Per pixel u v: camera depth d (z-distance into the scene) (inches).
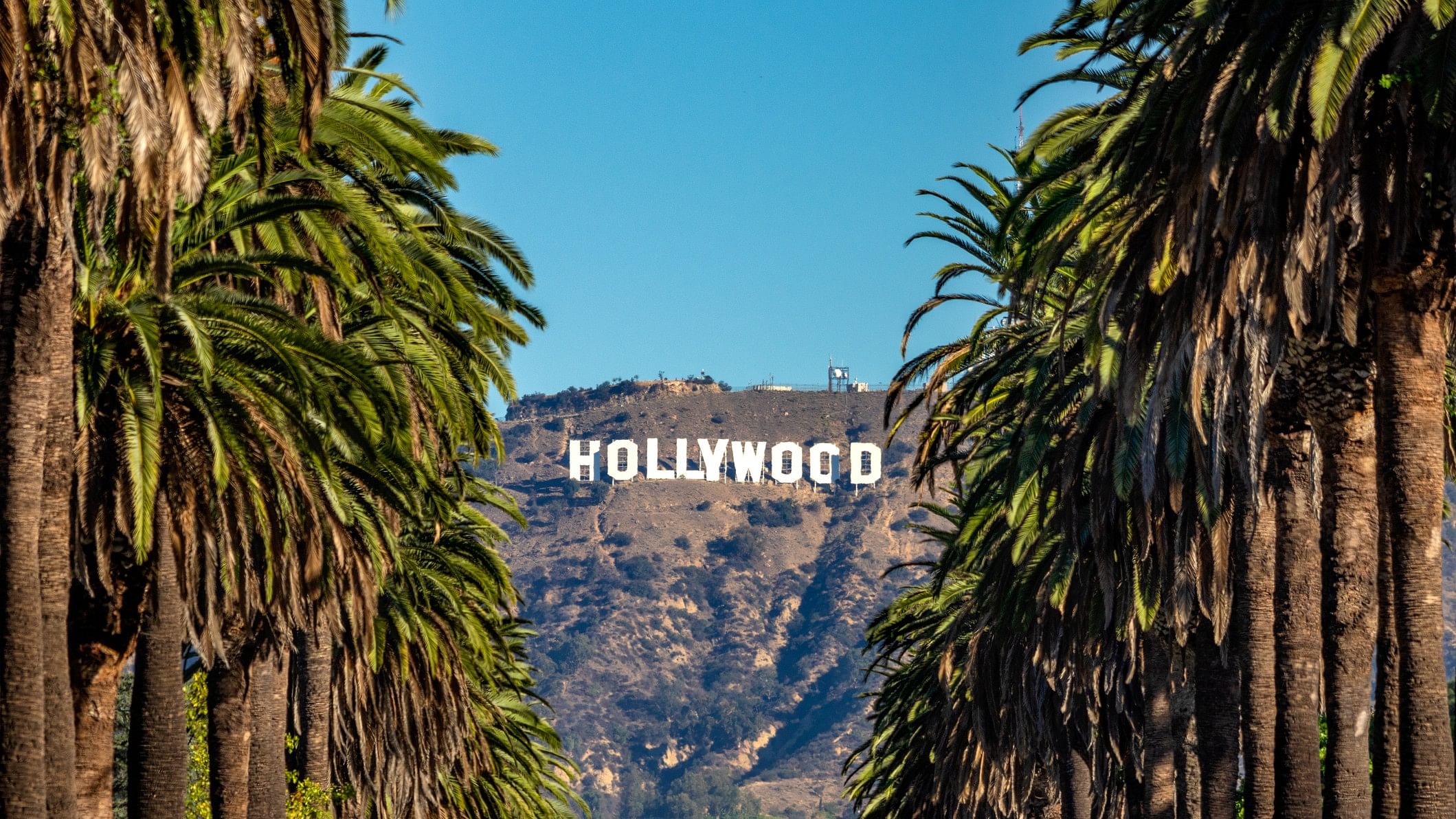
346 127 1429.6
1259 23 1220.5
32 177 1024.9
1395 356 1223.5
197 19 1108.5
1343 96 1111.6
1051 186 1738.4
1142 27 1397.6
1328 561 1359.5
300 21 1206.3
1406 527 1214.3
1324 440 1368.1
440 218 1768.0
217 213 1347.2
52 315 1079.6
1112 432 1876.2
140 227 1128.8
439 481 1792.6
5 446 1039.6
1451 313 1334.9
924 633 3499.0
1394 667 1300.4
